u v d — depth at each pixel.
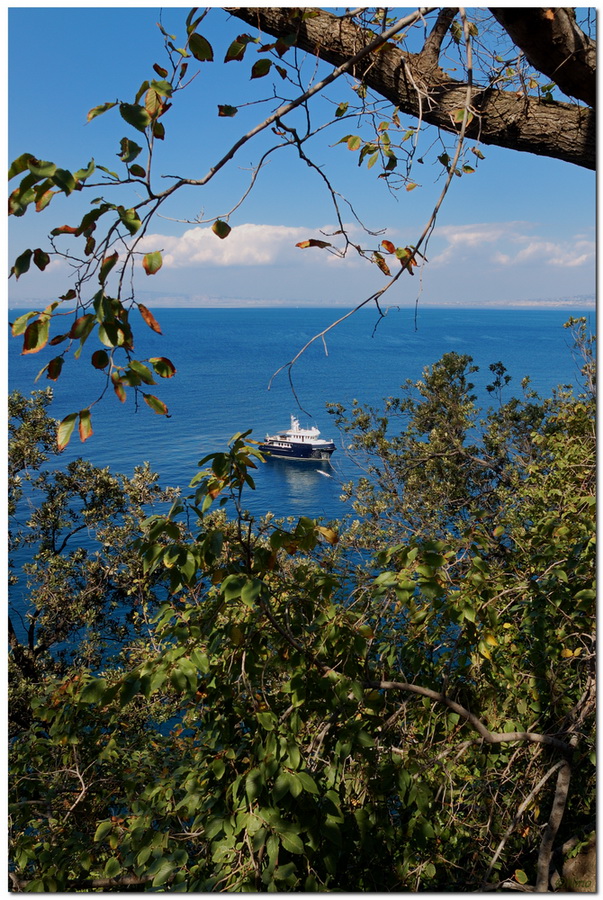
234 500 2.84
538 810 3.96
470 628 3.23
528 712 4.14
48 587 12.92
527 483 8.07
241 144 2.08
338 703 2.90
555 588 3.80
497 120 2.64
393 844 3.30
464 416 13.48
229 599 2.69
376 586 3.10
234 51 2.28
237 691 3.17
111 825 3.48
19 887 3.39
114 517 14.23
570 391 12.27
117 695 2.81
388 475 12.97
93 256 1.90
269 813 2.70
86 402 78.06
